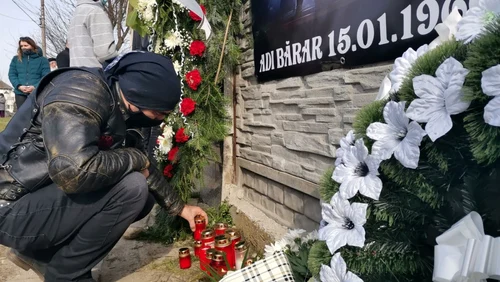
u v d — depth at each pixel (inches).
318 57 79.6
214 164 141.9
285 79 93.9
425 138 37.8
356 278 41.5
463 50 35.7
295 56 87.7
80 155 62.4
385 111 40.8
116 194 71.5
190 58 113.3
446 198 37.9
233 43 117.9
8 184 70.0
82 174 62.8
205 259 91.7
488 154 31.8
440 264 33.5
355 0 67.5
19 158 69.6
